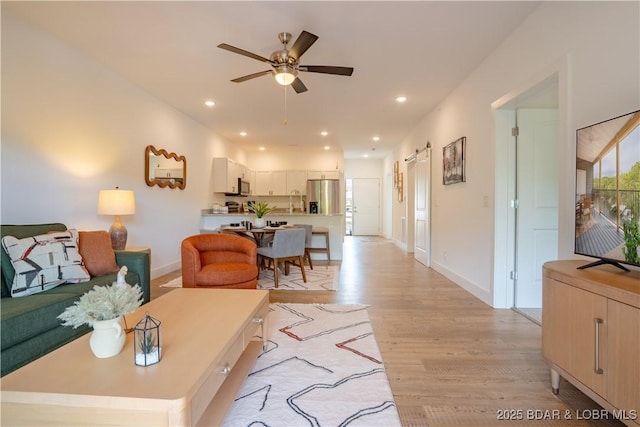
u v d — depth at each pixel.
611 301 1.25
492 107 3.08
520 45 2.63
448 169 4.28
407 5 2.37
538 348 2.23
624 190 1.40
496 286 3.09
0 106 2.40
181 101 4.57
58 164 2.88
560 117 2.14
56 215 2.87
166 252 4.69
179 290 2.26
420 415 1.51
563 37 2.13
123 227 3.24
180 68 3.47
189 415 1.03
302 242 4.20
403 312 2.97
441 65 3.39
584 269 1.58
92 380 1.08
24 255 2.01
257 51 3.09
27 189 2.60
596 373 1.33
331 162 8.90
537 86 2.46
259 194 8.71
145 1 2.33
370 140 7.39
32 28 2.62
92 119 3.26
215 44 2.96
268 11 2.45
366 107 4.86
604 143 1.51
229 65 3.39
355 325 2.63
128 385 1.05
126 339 1.44
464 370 1.93
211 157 6.33
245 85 3.96
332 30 2.71
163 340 1.41
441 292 3.68
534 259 3.06
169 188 4.77
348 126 6.05
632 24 1.65
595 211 1.57
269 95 4.32
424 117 5.43
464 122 3.78
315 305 3.18
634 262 1.35
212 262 3.26
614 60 1.75
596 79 1.87
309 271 4.92
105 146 3.44
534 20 2.44
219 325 1.59
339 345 2.25
